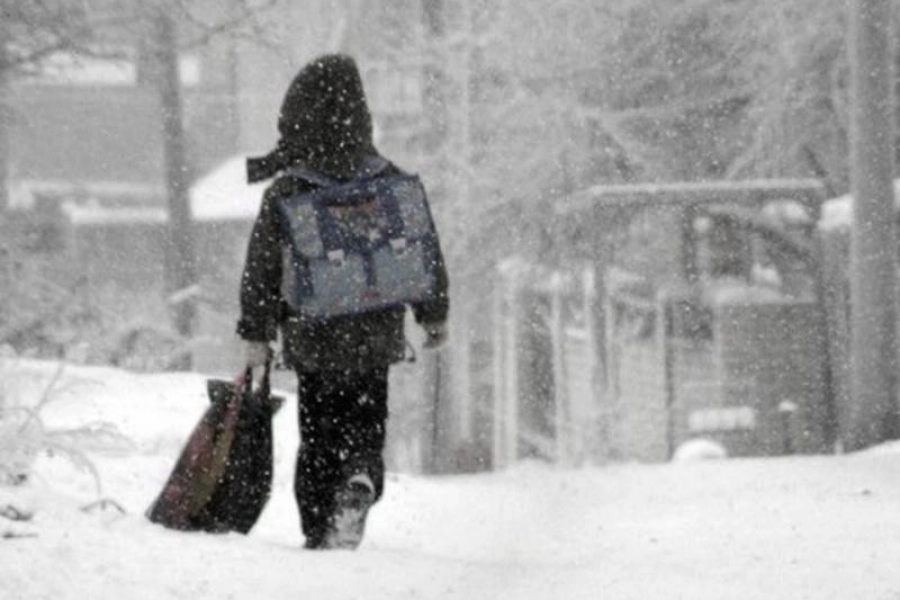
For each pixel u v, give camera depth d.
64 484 17.98
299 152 16.02
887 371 47.91
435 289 16.03
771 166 83.06
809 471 31.16
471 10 81.75
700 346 70.56
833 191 82.81
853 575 12.48
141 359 48.25
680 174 85.62
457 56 80.75
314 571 12.41
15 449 15.18
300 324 15.88
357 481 15.52
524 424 92.06
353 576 12.30
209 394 15.59
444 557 13.91
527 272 85.44
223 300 95.31
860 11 47.75
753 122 85.06
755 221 68.25
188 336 83.25
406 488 25.48
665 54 85.00
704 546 15.56
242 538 14.16
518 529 17.91
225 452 15.18
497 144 82.88
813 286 68.56
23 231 48.19
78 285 46.16
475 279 87.44
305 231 15.62
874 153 47.84
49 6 34.38
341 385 15.98
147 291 79.62
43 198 62.94
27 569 11.25
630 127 84.69
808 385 68.44
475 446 80.50
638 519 20.28
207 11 36.72
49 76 36.88
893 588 11.71
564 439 82.69
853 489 25.67
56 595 10.70
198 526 15.19
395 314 16.09
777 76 81.25
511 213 84.62
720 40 84.62
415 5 82.25
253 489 15.52
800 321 68.25
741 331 68.25
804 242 68.19
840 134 82.38
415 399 90.69
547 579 12.40
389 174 16.23
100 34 36.16
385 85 84.19
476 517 20.62
